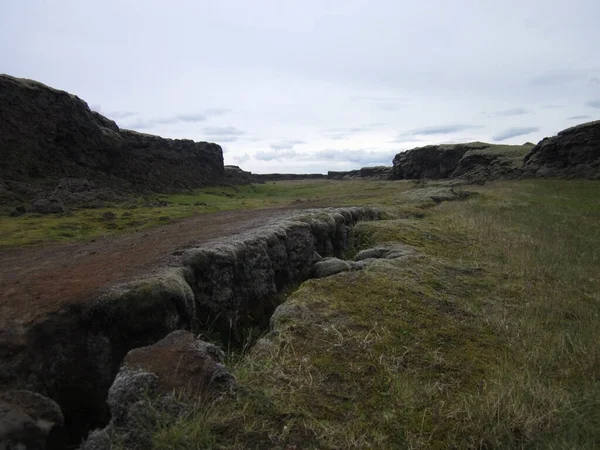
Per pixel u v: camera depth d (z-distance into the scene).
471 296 6.25
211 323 5.34
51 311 4.20
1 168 16.09
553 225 12.66
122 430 2.85
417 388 3.73
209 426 2.93
